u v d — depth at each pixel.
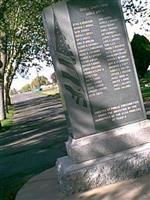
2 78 13.16
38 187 3.25
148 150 3.06
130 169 3.00
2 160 5.36
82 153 3.02
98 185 2.95
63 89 3.11
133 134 3.13
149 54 19.08
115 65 3.20
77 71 3.13
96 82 3.15
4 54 12.88
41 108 15.91
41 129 8.23
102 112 3.14
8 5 11.70
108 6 3.20
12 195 3.23
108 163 2.97
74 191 2.91
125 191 2.75
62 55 3.13
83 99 3.12
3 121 12.54
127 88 3.21
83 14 3.15
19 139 7.39
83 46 3.14
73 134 3.07
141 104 3.22
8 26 12.07
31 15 12.74
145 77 19.80
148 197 2.56
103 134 3.10
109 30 3.20
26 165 4.59
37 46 14.95
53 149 5.31
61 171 2.99
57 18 3.13
